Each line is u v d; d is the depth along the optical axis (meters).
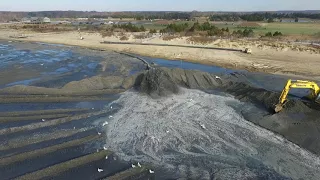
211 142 23.19
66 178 18.88
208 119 27.02
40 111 28.06
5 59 50.81
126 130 24.84
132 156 21.36
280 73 43.00
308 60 49.00
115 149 22.14
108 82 36.00
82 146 22.42
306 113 26.66
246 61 49.72
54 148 21.77
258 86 37.00
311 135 23.41
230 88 34.72
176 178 19.17
